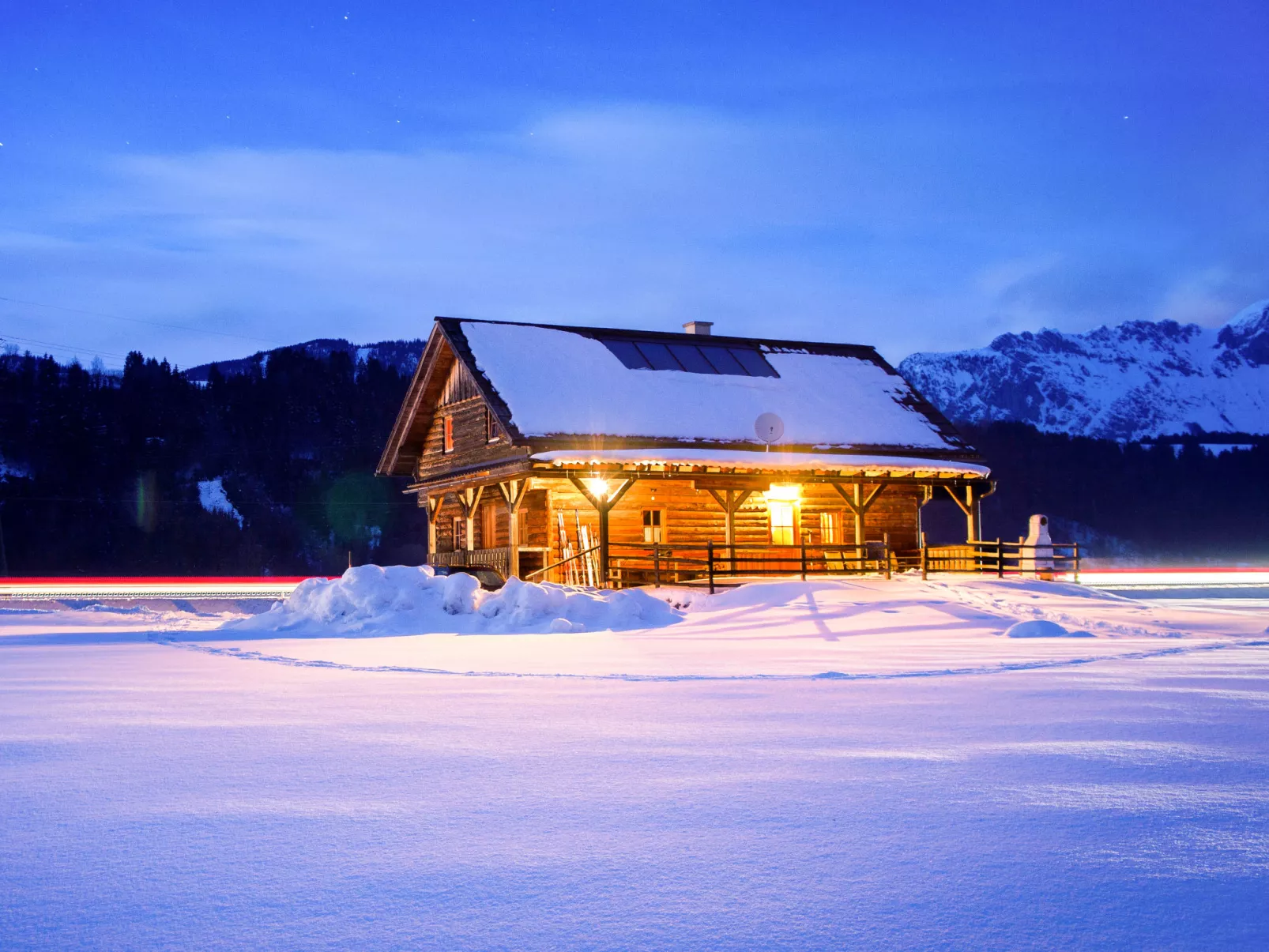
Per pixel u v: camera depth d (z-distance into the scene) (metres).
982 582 24.97
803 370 33.34
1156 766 5.47
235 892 3.51
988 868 3.72
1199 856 3.85
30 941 3.08
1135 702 8.09
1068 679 9.95
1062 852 3.90
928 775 5.29
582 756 5.87
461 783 5.16
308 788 5.05
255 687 9.59
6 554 80.75
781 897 3.44
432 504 33.34
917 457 30.42
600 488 28.59
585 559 27.91
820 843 4.05
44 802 4.81
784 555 30.50
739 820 4.40
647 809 4.60
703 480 27.05
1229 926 3.17
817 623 19.84
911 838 4.10
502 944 3.06
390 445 33.62
